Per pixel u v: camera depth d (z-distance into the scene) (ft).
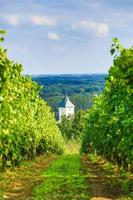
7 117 73.10
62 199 64.28
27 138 122.11
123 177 92.53
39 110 153.28
